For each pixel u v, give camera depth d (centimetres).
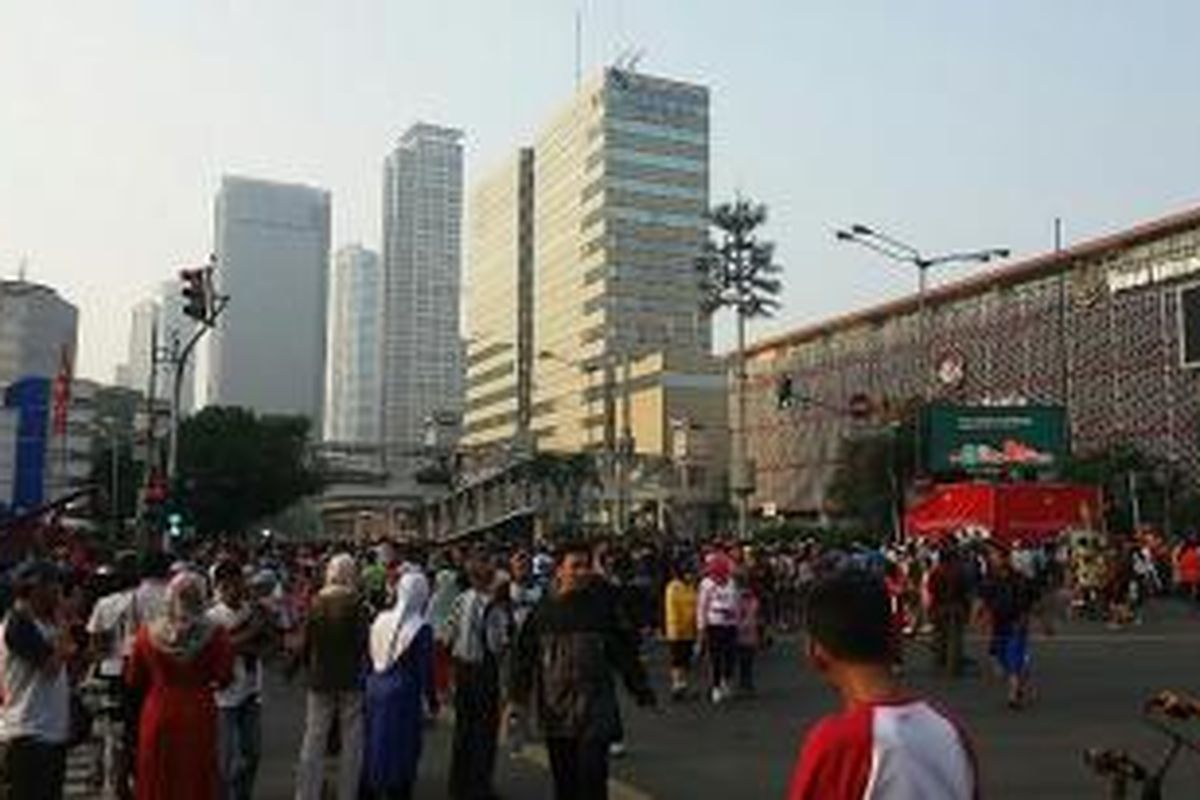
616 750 1636
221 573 1233
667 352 14338
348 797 1190
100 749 1366
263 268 16675
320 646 1196
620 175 14088
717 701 2206
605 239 14038
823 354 14338
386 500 14100
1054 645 3186
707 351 14738
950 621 2525
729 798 1338
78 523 4772
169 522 3812
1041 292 12175
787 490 14400
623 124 14112
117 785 1248
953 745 372
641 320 14150
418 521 10875
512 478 10544
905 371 13250
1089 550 4203
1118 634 3538
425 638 1200
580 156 14600
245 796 1213
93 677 1246
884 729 367
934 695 2228
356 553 2467
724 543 2981
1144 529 6016
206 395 16688
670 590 2266
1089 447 11081
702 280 8344
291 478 11181
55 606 991
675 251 14225
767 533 8475
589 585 1060
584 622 1046
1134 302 11200
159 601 1227
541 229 15675
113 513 4612
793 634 3566
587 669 1040
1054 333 11944
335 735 1327
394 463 15312
